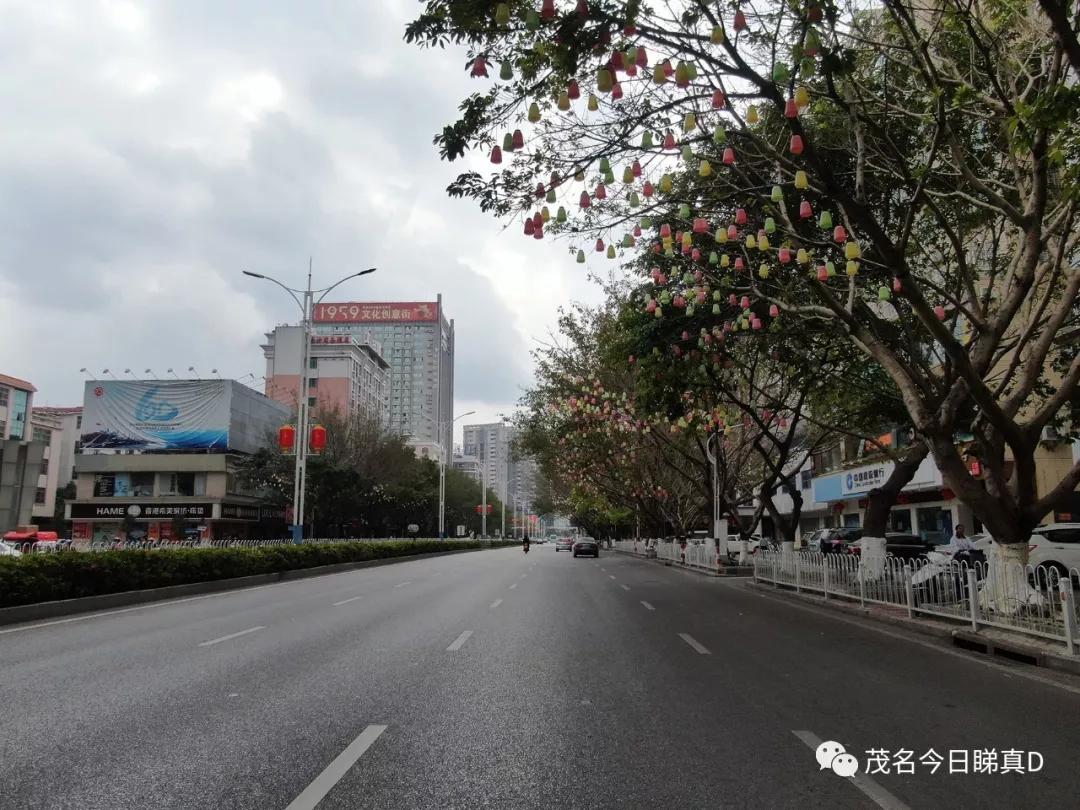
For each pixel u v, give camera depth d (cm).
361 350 9931
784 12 945
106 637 1172
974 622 1084
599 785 491
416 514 7600
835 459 4322
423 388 13100
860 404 2031
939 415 1249
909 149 1384
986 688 780
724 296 1537
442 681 809
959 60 1282
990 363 1211
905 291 1074
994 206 1141
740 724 635
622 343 1791
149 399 5938
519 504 15638
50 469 7000
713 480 3098
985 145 1464
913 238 1536
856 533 3053
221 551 2230
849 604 1511
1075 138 1045
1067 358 1636
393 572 2927
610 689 770
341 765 530
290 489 5084
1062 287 1534
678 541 3866
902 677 836
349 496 5106
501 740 590
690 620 1346
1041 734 606
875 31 1255
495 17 761
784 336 1700
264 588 2186
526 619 1354
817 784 493
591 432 3309
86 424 5912
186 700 722
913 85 1320
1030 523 1192
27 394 6425
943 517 3203
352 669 877
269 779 502
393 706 698
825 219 1042
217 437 5897
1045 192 1041
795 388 2128
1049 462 2444
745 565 2877
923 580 1261
